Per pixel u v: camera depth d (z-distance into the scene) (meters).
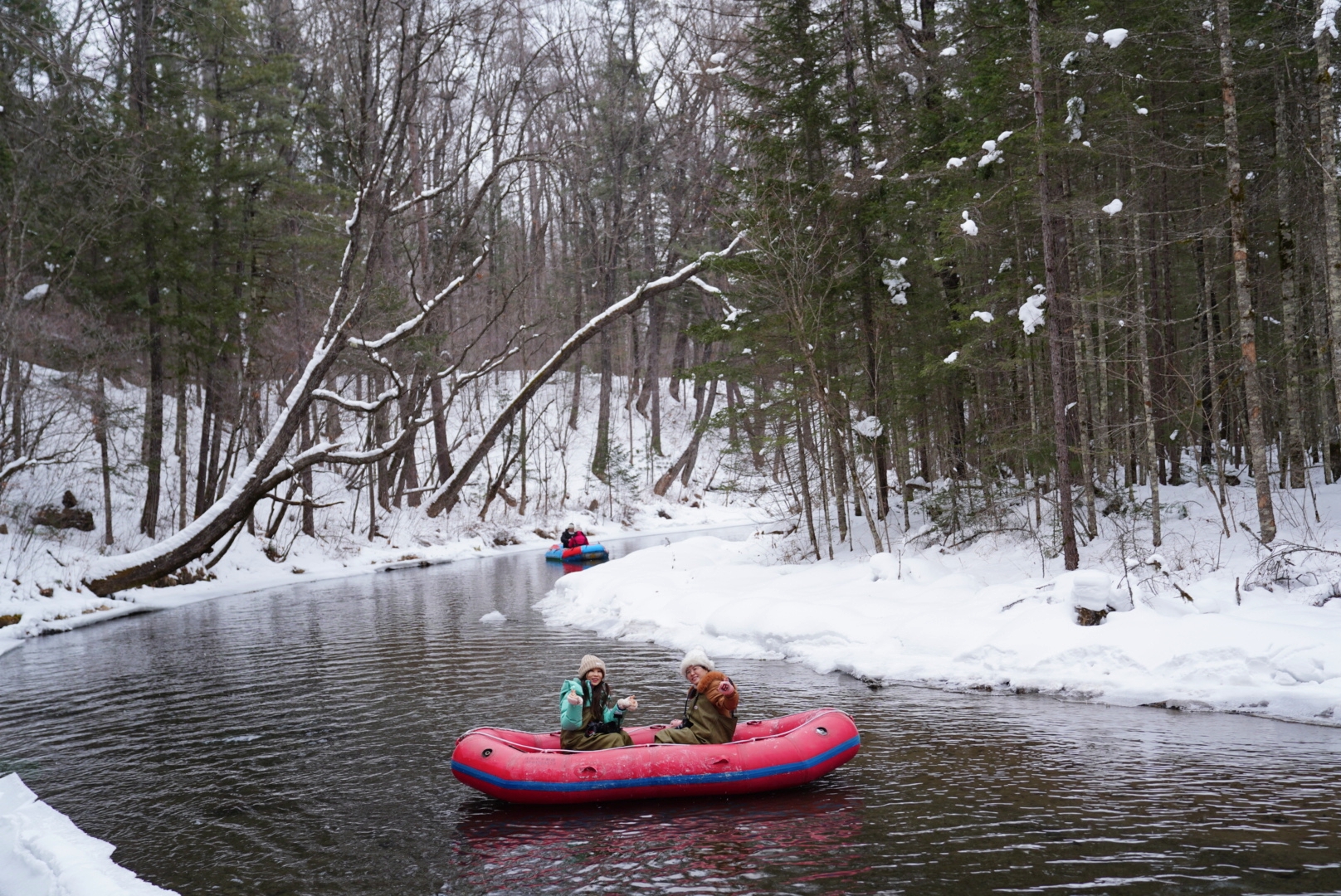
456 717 9.63
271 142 30.08
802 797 6.56
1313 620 9.50
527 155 25.28
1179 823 5.62
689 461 50.03
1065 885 4.80
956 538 17.33
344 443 23.23
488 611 18.94
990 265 18.31
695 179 25.88
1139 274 15.45
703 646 13.19
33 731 9.98
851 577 15.32
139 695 11.66
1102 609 10.34
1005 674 9.92
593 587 18.97
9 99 22.62
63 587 19.80
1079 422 16.08
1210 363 16.19
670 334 63.19
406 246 24.70
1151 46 15.31
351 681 11.92
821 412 18.56
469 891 5.12
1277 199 16.64
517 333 29.16
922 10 21.31
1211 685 8.70
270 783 7.56
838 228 18.22
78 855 5.93
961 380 18.48
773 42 19.12
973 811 6.06
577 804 6.54
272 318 29.58
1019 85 14.88
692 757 6.58
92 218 24.25
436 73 25.00
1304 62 15.66
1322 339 16.81
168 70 28.47
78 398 24.12
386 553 32.50
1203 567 12.66
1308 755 6.91
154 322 25.70
